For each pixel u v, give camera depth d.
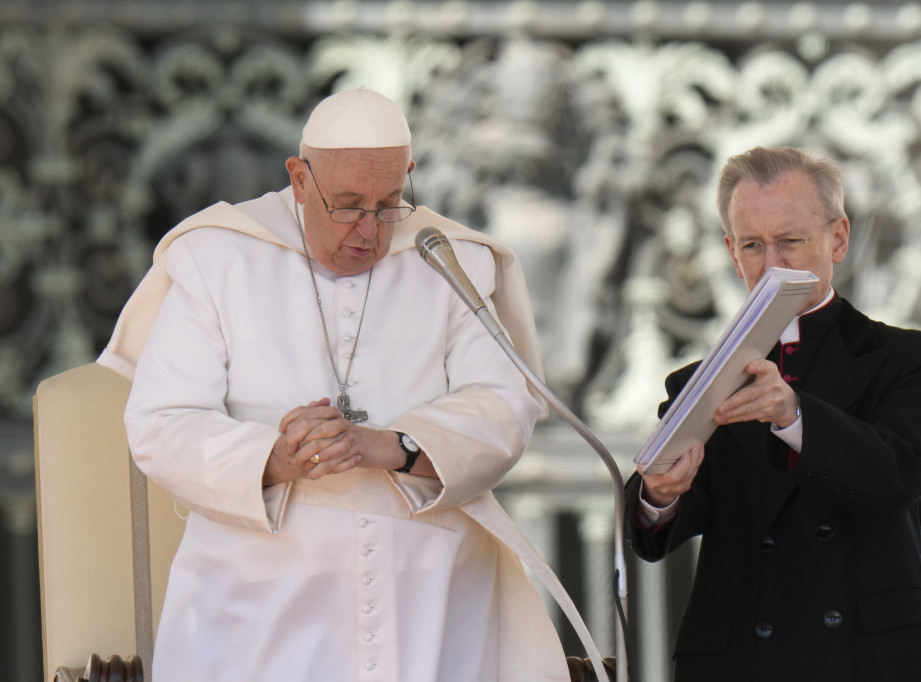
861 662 9.63
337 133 10.00
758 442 10.18
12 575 21.36
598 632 22.12
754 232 9.90
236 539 10.15
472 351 10.73
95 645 12.01
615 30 23.00
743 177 10.09
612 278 22.80
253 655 10.05
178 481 9.95
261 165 22.53
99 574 12.11
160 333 10.48
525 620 10.73
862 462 9.32
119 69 22.33
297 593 10.04
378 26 22.64
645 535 10.41
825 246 9.96
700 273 23.00
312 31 22.64
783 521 10.02
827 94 23.30
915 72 23.34
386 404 10.41
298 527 10.05
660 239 22.97
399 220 10.24
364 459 9.77
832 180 10.02
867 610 9.66
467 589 10.51
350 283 10.64
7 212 21.75
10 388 21.77
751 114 23.30
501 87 22.39
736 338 8.70
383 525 10.12
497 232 22.41
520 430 10.42
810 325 10.18
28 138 21.88
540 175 22.55
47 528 12.08
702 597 10.25
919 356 10.05
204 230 10.73
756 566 10.02
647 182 22.80
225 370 10.41
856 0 23.19
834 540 9.86
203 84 22.62
